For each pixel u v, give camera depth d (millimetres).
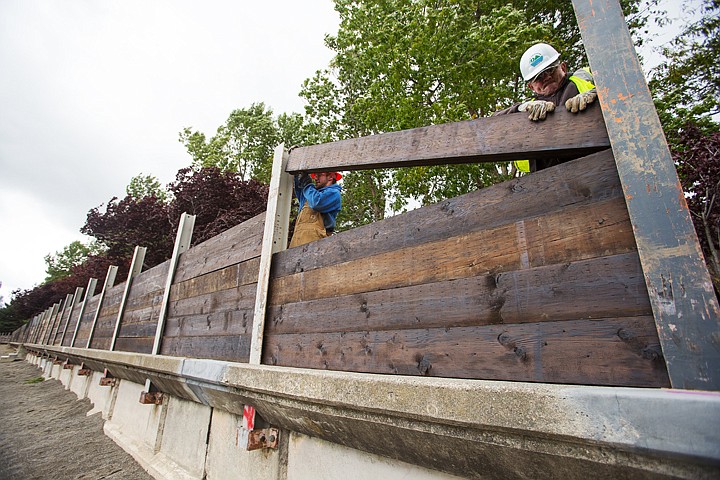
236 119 17500
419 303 1762
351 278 2141
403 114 8578
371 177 13367
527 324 1381
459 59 8195
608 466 1002
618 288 1200
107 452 4414
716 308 968
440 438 1368
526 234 1480
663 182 1131
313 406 1859
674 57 7953
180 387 3332
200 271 3857
